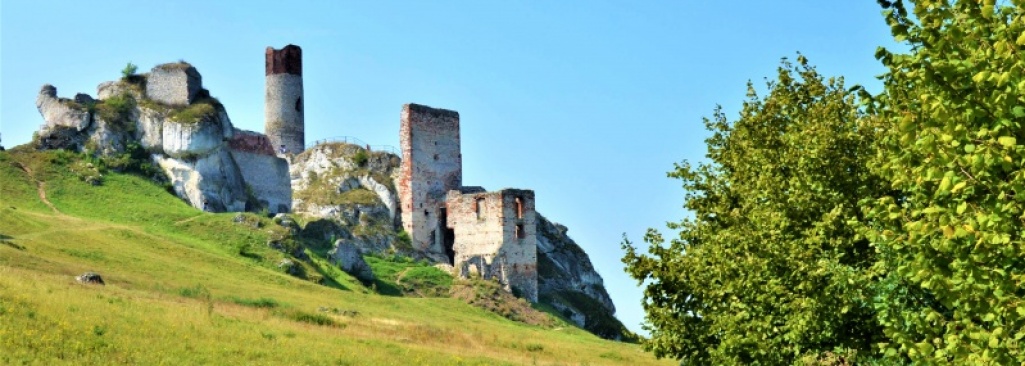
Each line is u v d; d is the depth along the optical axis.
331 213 115.38
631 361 63.00
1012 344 16.94
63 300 44.22
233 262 82.06
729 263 31.12
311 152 127.88
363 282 97.88
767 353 29.80
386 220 118.38
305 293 77.31
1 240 67.19
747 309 30.73
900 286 22.92
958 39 16.89
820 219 28.83
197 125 107.00
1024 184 15.78
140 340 39.28
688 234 37.44
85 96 109.75
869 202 25.67
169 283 67.31
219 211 105.44
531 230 113.19
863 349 26.73
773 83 37.00
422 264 110.00
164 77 111.56
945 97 17.05
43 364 32.75
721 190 37.44
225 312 52.97
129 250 75.81
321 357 42.06
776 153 33.44
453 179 122.25
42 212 88.31
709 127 40.00
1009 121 16.03
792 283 28.17
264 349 41.91
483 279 105.00
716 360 32.66
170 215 93.81
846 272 24.81
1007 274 16.69
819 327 26.61
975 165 16.17
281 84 134.00
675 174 38.41
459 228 114.94
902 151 19.47
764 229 29.92
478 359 50.38
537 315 99.25
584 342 76.81
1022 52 15.55
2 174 94.38
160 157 106.56
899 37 18.27
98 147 104.75
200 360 37.59
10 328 36.28
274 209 114.94
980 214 16.42
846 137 29.09
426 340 58.06
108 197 96.25
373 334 55.69
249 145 114.31
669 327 35.03
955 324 18.00
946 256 18.34
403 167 119.31
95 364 34.12
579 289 127.12
